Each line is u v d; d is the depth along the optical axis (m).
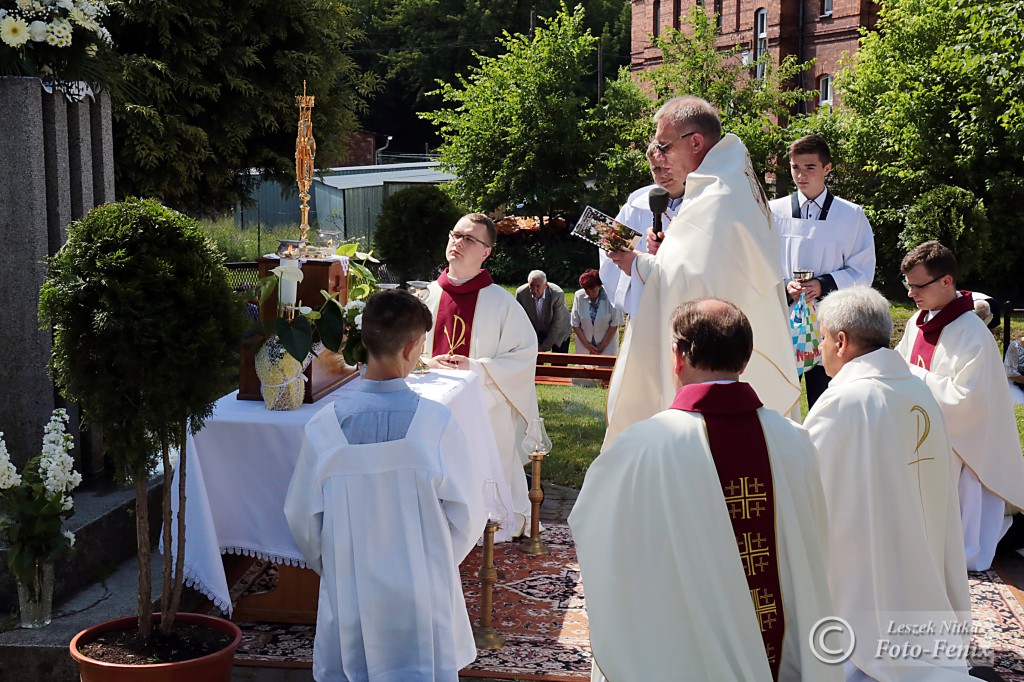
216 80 14.13
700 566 2.47
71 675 3.69
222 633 3.28
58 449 3.84
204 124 14.24
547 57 27.12
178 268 3.08
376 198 25.61
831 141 23.89
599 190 27.58
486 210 28.02
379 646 3.08
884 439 3.49
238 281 4.05
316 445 3.14
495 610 4.59
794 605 2.53
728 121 26.27
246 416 3.93
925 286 5.25
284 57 14.50
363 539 3.09
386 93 60.12
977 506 5.28
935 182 21.42
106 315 2.95
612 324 10.44
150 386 3.02
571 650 4.16
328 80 15.38
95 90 5.13
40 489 3.84
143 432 3.11
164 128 13.19
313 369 4.14
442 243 10.06
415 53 57.28
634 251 3.76
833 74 31.73
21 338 4.64
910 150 21.55
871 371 3.57
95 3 4.95
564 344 10.71
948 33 21.80
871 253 5.58
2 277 4.62
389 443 3.11
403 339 3.17
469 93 28.33
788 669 2.54
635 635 2.54
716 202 3.63
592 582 2.61
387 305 3.15
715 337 2.61
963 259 18.55
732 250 3.59
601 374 7.72
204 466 3.91
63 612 3.99
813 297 5.30
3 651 3.70
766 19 33.25
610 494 2.61
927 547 3.51
